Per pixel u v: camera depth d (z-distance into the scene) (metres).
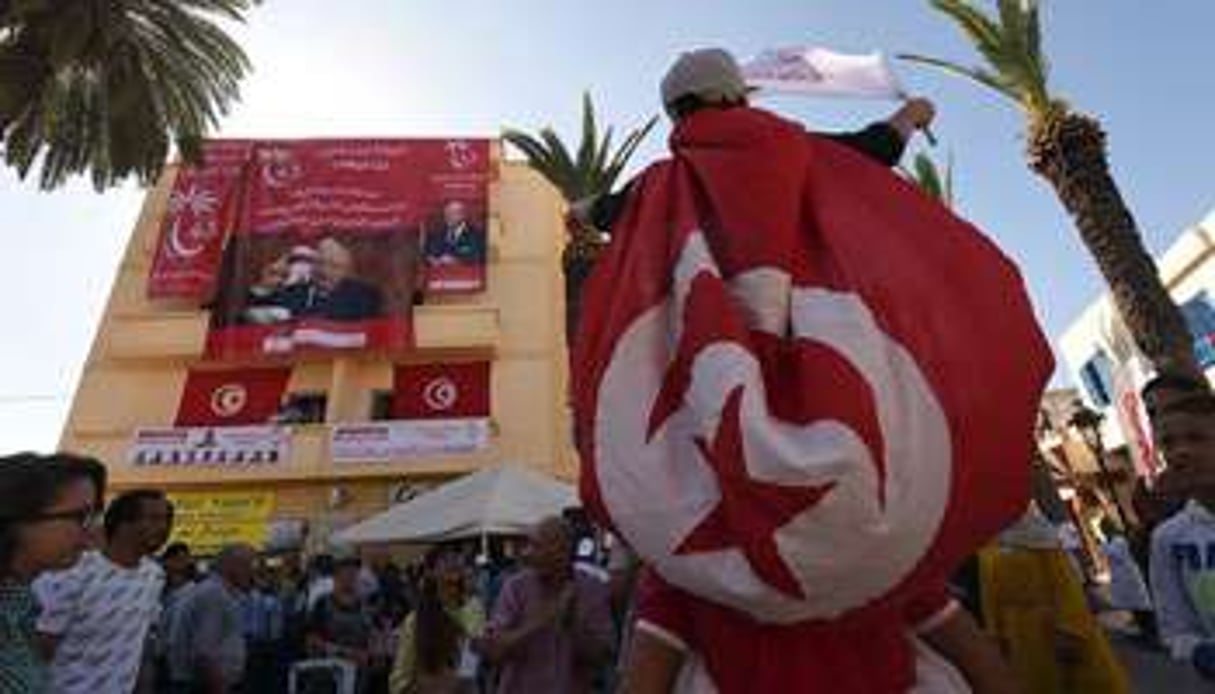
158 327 28.95
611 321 1.70
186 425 28.31
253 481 26.77
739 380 1.47
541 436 27.94
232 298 29.20
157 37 17.98
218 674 6.82
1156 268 16.23
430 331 28.72
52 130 17.17
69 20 15.74
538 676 5.12
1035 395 1.62
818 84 2.16
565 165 24.30
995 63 17.41
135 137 17.56
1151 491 3.80
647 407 1.58
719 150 1.76
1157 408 3.38
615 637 5.18
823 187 1.75
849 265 1.60
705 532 1.47
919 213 1.74
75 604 4.23
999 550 3.73
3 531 3.07
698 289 1.57
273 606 10.77
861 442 1.41
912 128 2.08
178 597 7.25
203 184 30.91
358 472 26.56
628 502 1.54
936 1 17.58
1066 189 16.80
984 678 1.77
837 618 1.53
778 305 1.58
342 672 8.98
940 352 1.54
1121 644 5.94
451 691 7.07
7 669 3.00
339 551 11.95
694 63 2.00
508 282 30.27
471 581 11.42
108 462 27.09
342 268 29.44
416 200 30.78
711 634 1.64
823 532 1.41
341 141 31.31
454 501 11.98
